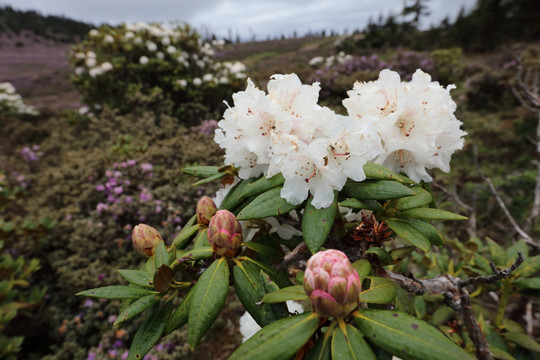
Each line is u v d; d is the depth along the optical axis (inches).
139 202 135.0
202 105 254.1
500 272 37.4
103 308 117.5
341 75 345.1
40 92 696.4
